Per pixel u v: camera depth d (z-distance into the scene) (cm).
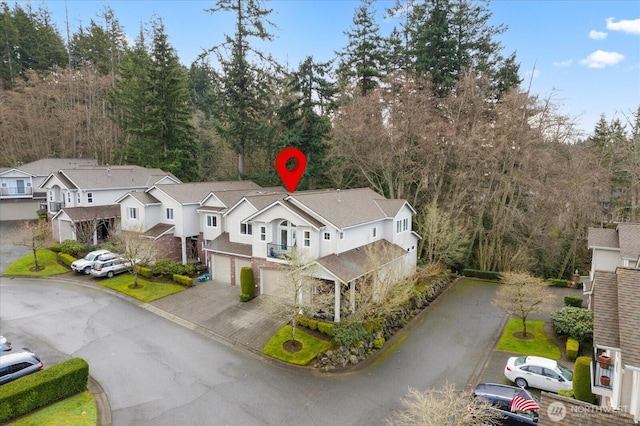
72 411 1445
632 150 3856
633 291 1238
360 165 3925
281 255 2373
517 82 4259
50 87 5659
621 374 1203
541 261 3612
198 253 3322
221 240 2967
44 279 2938
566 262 3516
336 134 3762
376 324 2150
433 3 4169
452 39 4125
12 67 5916
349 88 4044
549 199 3403
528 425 1336
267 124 4531
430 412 1184
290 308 1998
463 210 3628
